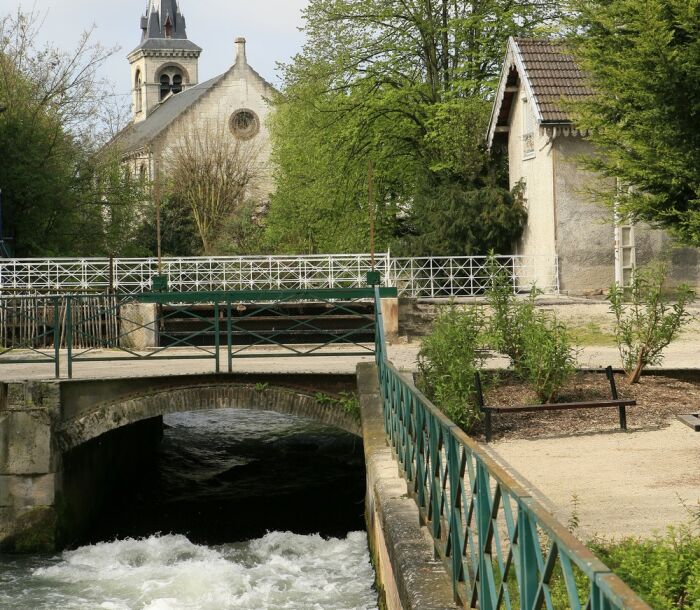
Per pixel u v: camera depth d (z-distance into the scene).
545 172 26.28
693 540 6.64
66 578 12.87
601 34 11.66
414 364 16.38
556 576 5.76
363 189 33.72
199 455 21.12
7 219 35.38
